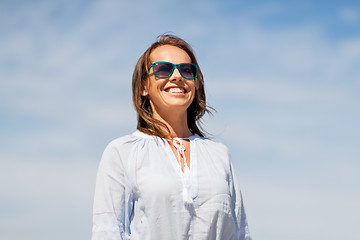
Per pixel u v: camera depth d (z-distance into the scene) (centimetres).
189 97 305
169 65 301
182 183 276
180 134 309
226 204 284
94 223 278
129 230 278
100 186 284
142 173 278
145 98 314
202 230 273
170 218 269
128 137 296
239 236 297
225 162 308
